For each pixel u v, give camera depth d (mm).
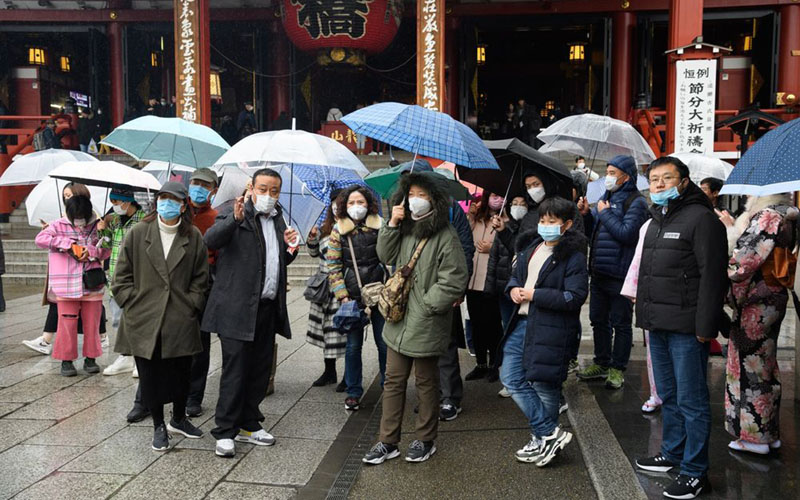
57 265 5402
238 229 3988
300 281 10500
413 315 3736
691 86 11242
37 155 6930
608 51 17750
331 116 18484
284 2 16547
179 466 3740
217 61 22453
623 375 5586
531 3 17844
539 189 4520
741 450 3906
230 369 3895
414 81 22656
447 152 3684
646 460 3668
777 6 16984
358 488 3484
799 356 4832
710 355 6160
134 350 3797
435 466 3775
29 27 19141
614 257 5055
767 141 3457
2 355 6234
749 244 3660
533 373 3650
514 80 25766
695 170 6711
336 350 5090
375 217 4555
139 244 3881
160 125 4750
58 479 3537
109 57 19203
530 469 3730
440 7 12570
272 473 3664
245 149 4273
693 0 11438
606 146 5859
